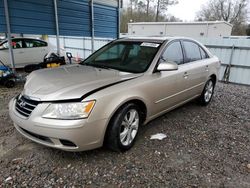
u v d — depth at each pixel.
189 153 2.86
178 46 3.75
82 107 2.28
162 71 3.23
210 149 2.99
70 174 2.37
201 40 8.38
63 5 6.66
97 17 7.77
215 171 2.52
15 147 2.84
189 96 4.10
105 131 2.50
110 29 8.40
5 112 3.97
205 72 4.38
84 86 2.49
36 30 6.20
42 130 2.29
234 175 2.47
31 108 2.41
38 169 2.43
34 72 3.20
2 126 3.40
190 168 2.55
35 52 8.82
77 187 2.19
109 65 3.42
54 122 2.24
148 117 3.16
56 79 2.72
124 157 2.71
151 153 2.82
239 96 5.93
